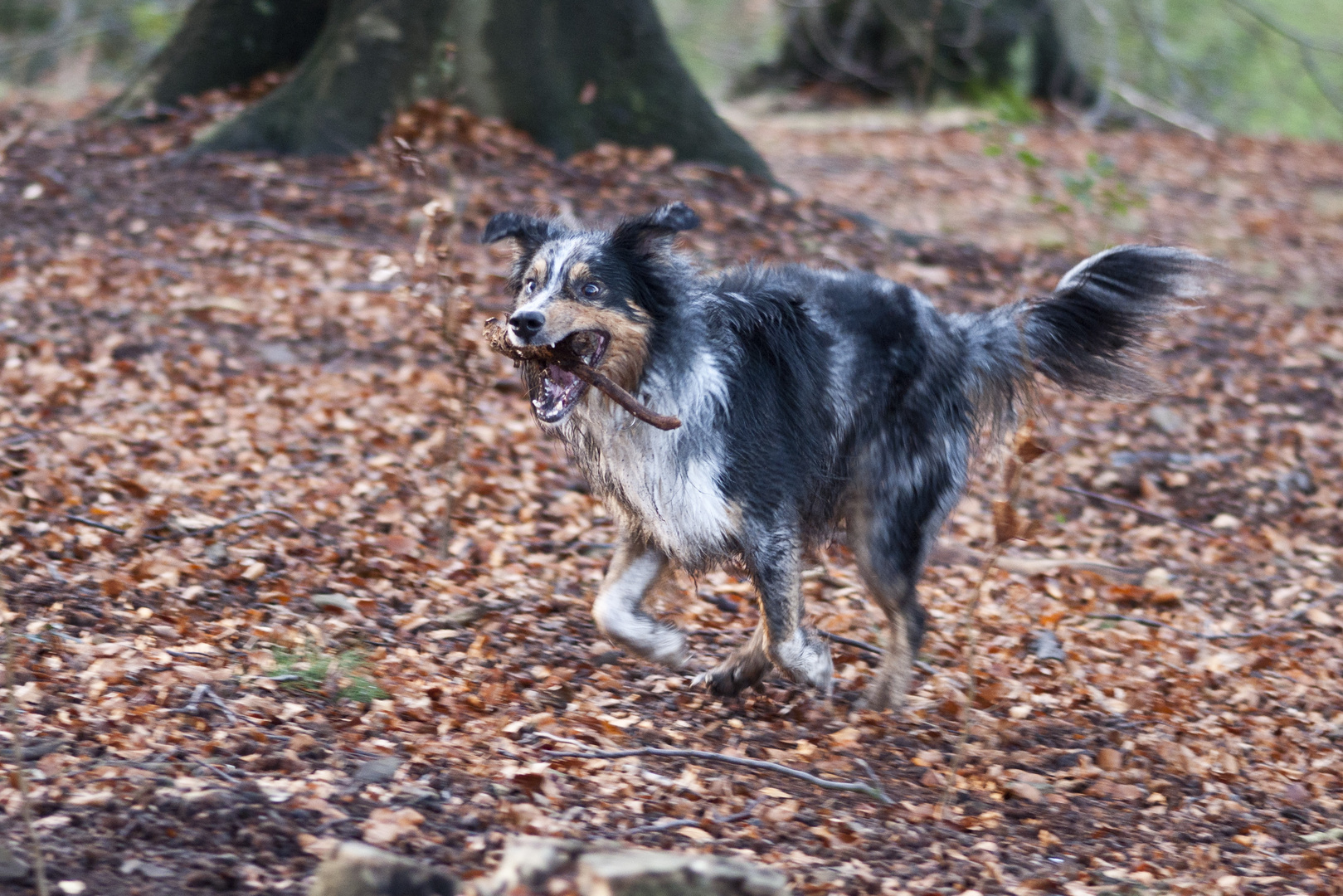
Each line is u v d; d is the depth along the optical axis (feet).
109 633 23.99
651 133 61.62
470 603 28.09
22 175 54.49
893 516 25.90
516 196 54.13
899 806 21.38
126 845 16.69
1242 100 113.80
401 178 54.90
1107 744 25.14
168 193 53.62
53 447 33.47
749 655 25.36
